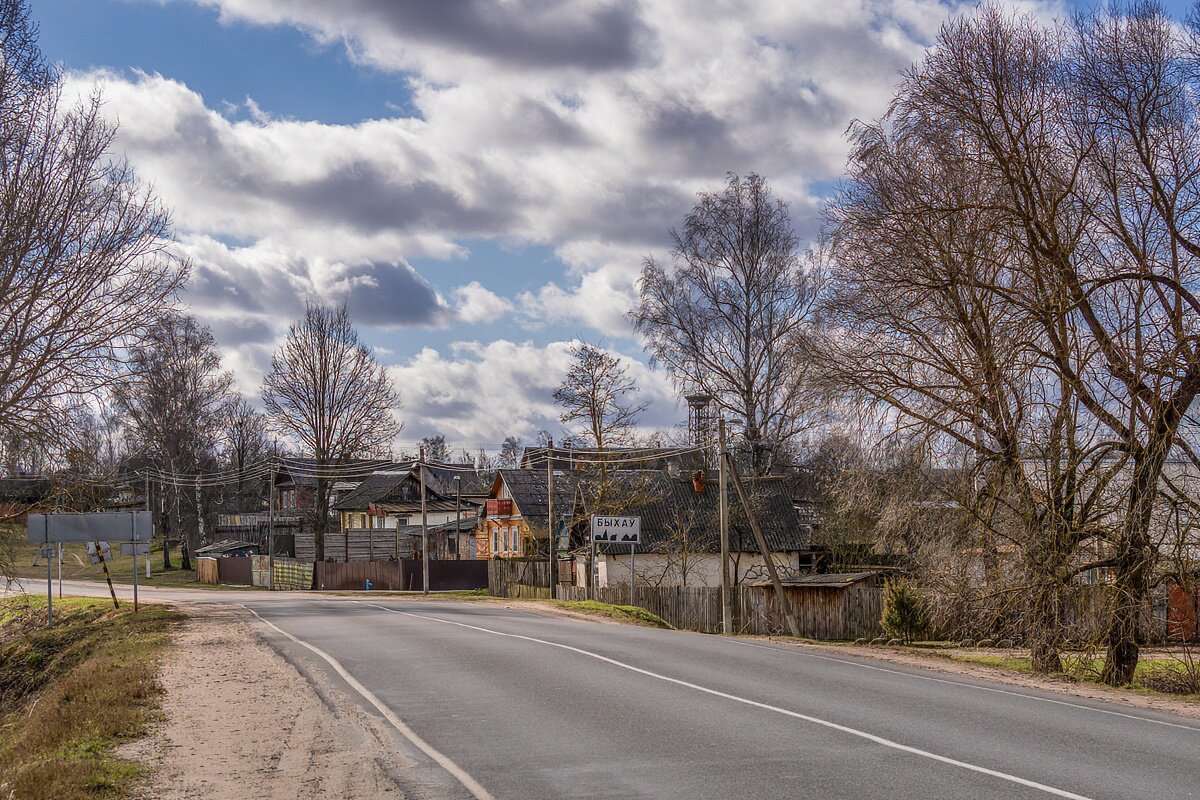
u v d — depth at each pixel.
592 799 8.44
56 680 23.36
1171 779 9.20
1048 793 8.59
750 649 21.69
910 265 22.09
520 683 15.29
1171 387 20.22
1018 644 23.88
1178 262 21.02
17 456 27.97
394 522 84.88
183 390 69.44
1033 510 21.23
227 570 72.56
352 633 23.98
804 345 25.55
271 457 83.19
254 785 9.23
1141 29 20.69
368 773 9.58
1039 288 21.23
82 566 87.31
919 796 8.47
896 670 18.86
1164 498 20.59
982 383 21.44
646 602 41.06
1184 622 22.16
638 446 54.34
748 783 8.94
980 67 21.30
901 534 23.55
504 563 52.56
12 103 27.22
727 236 45.16
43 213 26.80
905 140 22.42
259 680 15.94
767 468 49.75
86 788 8.98
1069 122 21.25
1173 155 20.67
